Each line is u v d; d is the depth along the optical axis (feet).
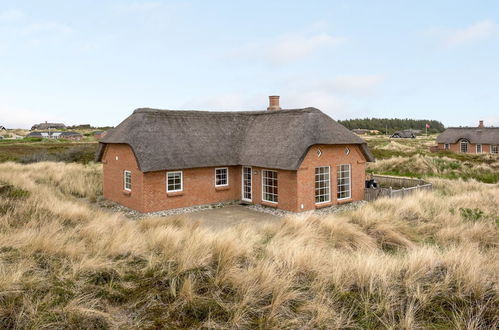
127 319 15.94
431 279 19.75
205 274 19.74
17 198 37.50
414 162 100.58
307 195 52.37
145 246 23.88
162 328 15.40
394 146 162.71
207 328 15.52
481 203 47.75
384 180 72.95
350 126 575.38
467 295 18.17
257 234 30.66
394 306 17.35
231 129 63.82
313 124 54.44
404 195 57.67
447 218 38.37
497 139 164.25
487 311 16.90
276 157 52.60
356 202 59.62
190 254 21.42
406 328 15.65
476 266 19.85
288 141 53.31
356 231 32.35
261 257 22.89
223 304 16.99
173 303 17.07
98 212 38.68
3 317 14.94
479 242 31.07
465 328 15.83
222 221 47.16
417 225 37.47
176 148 53.98
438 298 18.03
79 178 70.23
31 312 15.20
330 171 56.08
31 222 28.09
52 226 27.22
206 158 55.98
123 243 23.44
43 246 21.38
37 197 38.52
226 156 58.49
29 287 16.93
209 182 57.98
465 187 67.00
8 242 22.08
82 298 16.66
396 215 39.86
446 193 61.72
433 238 33.60
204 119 62.23
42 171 74.49
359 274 19.56
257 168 57.21
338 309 17.17
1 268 18.03
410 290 18.47
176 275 19.38
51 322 14.93
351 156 59.47
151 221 35.50
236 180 61.05
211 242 23.77
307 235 29.73
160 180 52.39
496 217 39.22
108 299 17.21
